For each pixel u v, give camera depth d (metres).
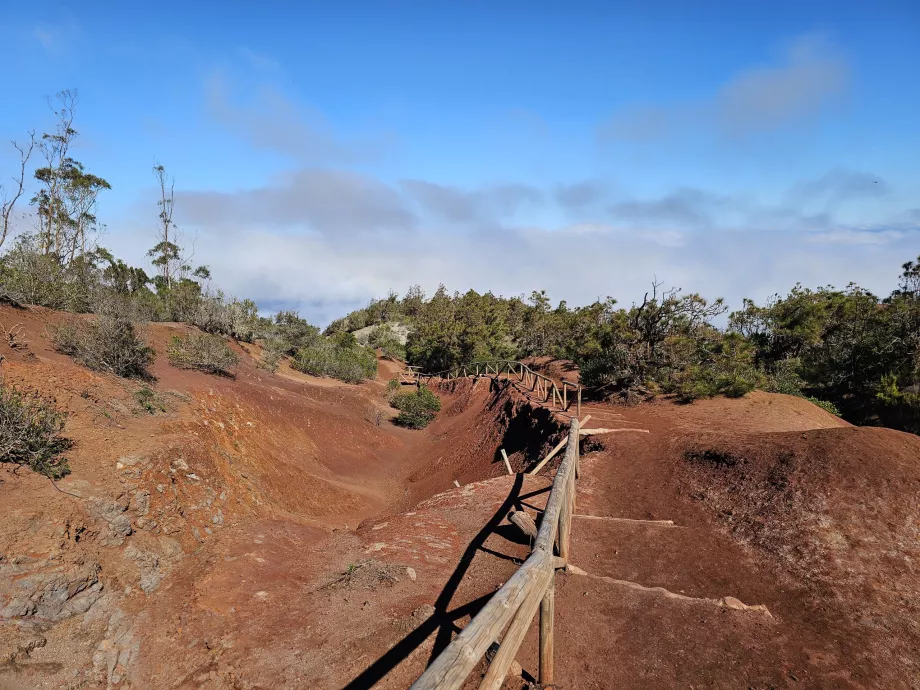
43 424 8.38
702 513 9.23
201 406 14.74
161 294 33.34
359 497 16.44
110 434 10.00
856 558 7.29
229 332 30.92
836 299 37.53
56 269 21.02
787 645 5.63
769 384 23.27
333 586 6.84
